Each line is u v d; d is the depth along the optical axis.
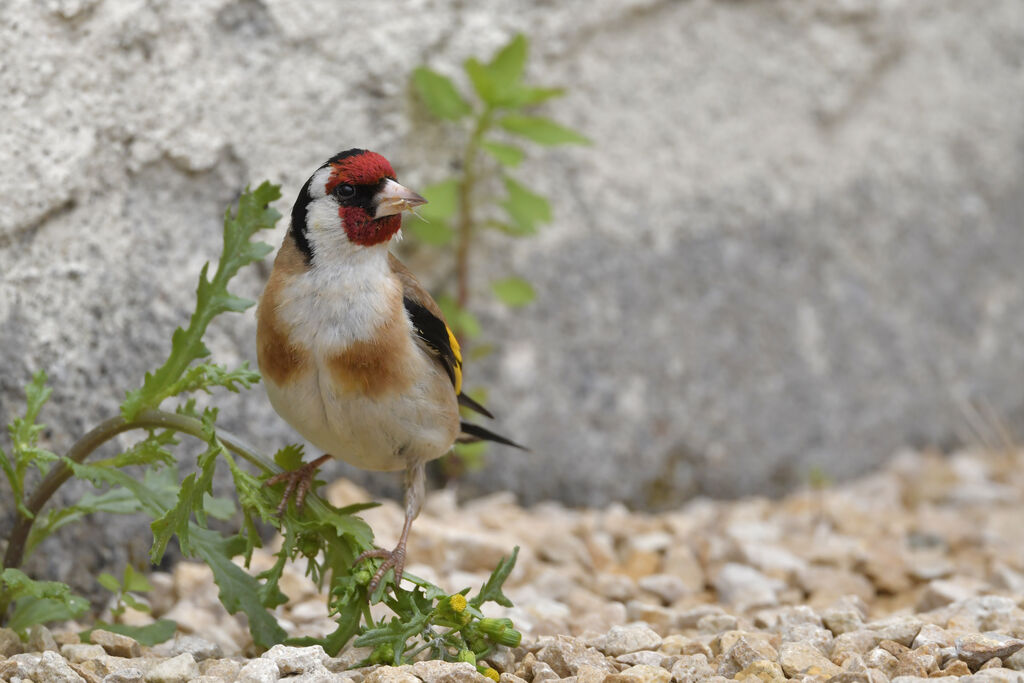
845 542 11.12
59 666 6.34
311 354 7.00
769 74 12.83
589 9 11.59
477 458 11.43
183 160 9.27
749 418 12.89
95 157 8.65
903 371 14.11
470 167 11.02
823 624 7.89
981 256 14.82
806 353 13.28
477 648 6.88
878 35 13.41
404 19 10.64
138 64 8.94
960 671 6.61
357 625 7.01
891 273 13.97
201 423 7.05
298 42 9.98
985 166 14.79
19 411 8.07
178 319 9.27
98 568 8.70
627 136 12.06
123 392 8.83
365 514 10.38
